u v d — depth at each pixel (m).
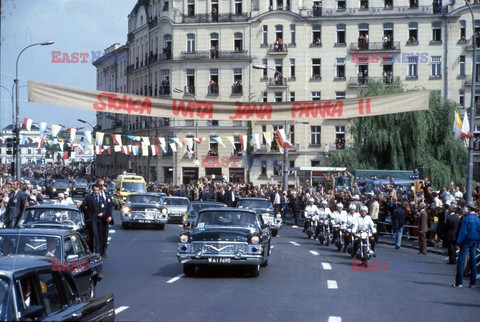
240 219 18.16
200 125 72.88
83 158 119.75
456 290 15.79
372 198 31.50
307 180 55.22
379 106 19.70
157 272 17.72
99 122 98.94
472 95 29.17
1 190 28.89
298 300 13.35
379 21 70.69
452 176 54.44
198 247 16.73
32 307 6.27
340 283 16.16
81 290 11.52
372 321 11.30
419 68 69.81
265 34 73.75
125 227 34.41
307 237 32.72
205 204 30.00
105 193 19.34
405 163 54.53
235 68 74.12
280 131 38.34
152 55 79.50
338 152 56.81
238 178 72.69
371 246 21.78
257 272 17.08
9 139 41.44
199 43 75.25
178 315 11.41
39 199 32.59
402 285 16.25
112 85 97.50
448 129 55.00
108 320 7.75
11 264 7.00
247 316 11.44
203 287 14.98
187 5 75.81
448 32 69.19
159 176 75.81
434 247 27.97
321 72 72.12
